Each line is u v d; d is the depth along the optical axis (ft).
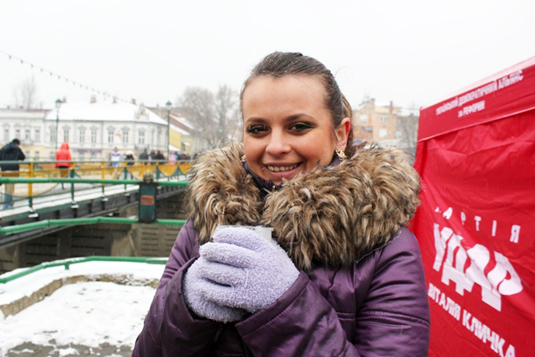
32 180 13.33
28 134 184.14
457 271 6.66
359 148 3.67
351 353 2.69
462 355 6.38
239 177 3.51
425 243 8.12
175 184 13.03
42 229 29.25
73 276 12.75
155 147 189.06
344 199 2.94
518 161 5.24
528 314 4.88
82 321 10.26
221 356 3.07
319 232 2.91
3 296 10.59
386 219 3.01
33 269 12.32
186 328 2.84
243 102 3.45
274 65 3.27
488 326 5.70
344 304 2.96
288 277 2.77
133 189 47.11
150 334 3.19
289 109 3.14
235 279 2.68
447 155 7.30
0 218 24.50
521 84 5.17
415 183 3.44
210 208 3.35
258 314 2.67
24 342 9.15
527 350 4.90
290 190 3.06
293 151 3.23
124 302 11.51
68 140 182.50
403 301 2.91
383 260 3.07
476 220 6.23
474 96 6.35
